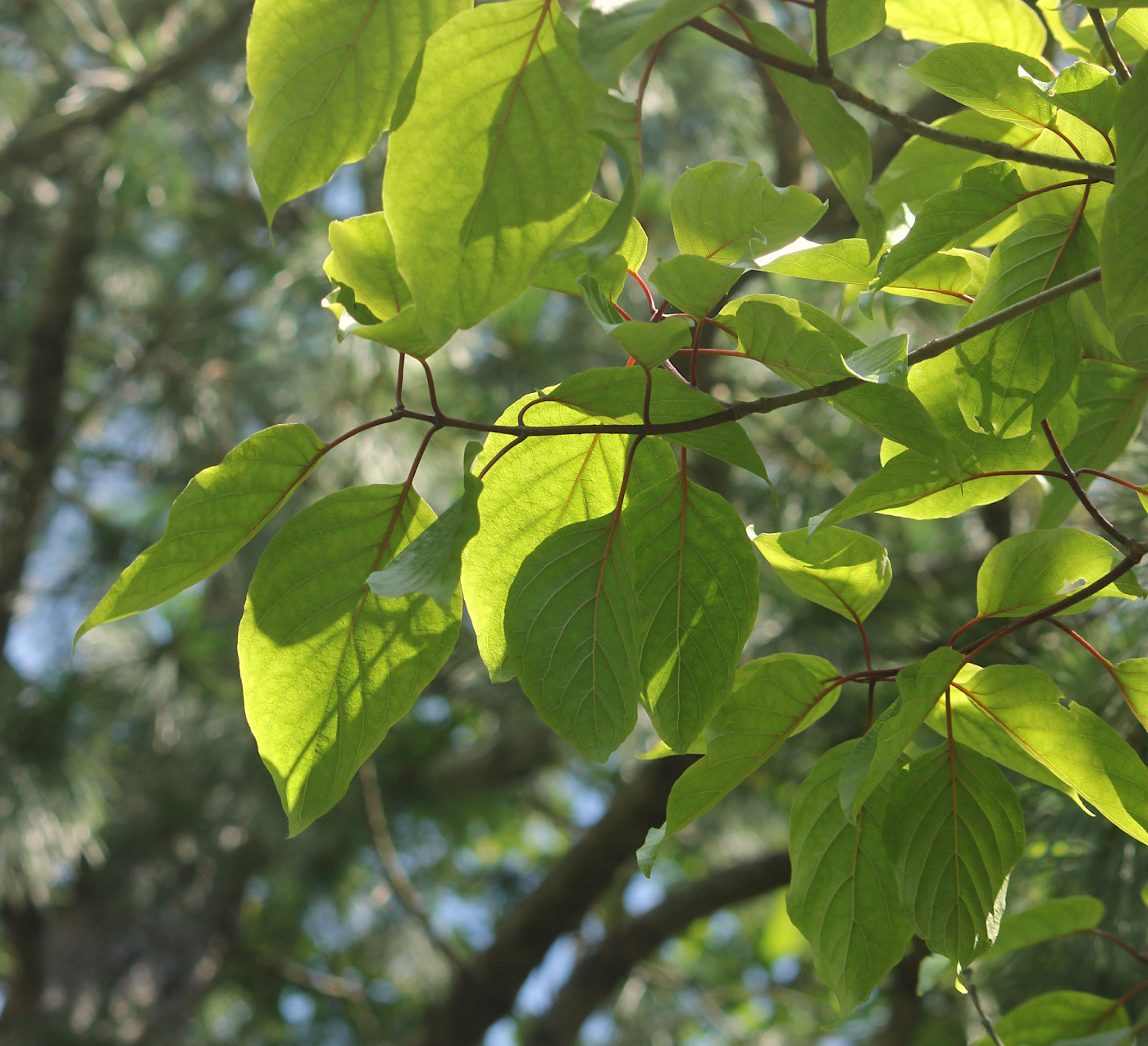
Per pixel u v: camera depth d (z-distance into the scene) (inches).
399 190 38.3
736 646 41.9
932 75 42.1
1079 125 41.9
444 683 161.8
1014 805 42.5
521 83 38.1
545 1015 151.3
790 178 117.8
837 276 43.6
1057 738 42.3
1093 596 41.9
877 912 43.3
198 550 40.5
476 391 133.6
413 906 135.8
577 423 41.5
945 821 42.6
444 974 207.8
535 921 136.1
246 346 189.3
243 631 41.0
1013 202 42.2
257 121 39.6
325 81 39.5
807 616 96.7
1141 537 61.9
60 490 204.5
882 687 91.8
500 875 257.8
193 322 193.3
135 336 201.5
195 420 186.5
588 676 40.6
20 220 204.1
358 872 194.4
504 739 182.7
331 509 40.8
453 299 38.5
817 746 100.7
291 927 222.5
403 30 39.4
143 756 198.4
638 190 36.9
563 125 38.3
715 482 105.4
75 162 187.2
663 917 149.1
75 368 221.1
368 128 39.9
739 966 248.8
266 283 159.5
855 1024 167.9
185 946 199.6
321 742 41.5
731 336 40.4
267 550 40.9
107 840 196.9
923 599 95.5
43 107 197.3
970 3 45.4
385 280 40.2
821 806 43.1
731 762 42.8
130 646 193.5
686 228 40.9
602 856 131.3
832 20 40.2
